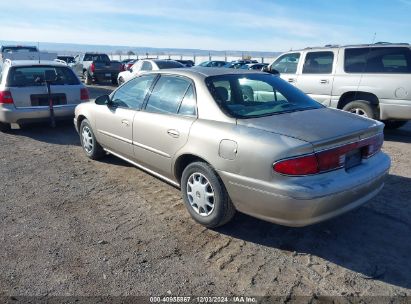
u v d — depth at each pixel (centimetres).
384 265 312
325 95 801
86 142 598
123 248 338
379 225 378
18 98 742
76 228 374
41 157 622
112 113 505
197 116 374
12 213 409
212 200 358
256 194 312
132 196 455
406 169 548
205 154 349
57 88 773
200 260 320
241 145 318
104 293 277
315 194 289
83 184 495
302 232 365
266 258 322
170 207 423
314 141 296
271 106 382
